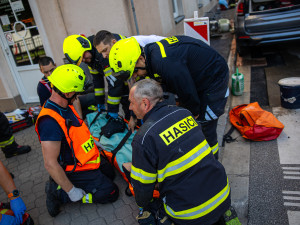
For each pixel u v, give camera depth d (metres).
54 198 2.37
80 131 2.20
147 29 5.16
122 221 2.27
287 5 5.27
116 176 2.85
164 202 1.59
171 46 1.99
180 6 8.10
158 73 1.95
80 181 2.34
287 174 2.50
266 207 2.20
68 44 2.60
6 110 5.32
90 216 2.38
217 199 1.49
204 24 3.68
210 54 2.12
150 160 1.43
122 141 2.70
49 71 3.12
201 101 2.24
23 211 1.94
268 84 4.48
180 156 1.41
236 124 3.33
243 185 2.46
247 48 6.13
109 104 2.92
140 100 1.55
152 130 1.44
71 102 2.12
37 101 5.36
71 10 4.33
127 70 1.93
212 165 1.49
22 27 4.74
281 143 2.96
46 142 1.95
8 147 3.49
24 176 3.12
